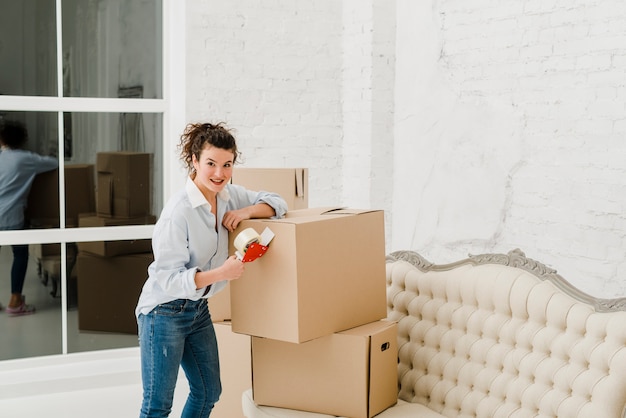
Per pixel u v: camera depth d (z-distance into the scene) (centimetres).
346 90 450
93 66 400
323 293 263
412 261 315
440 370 286
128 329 418
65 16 392
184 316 263
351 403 268
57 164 397
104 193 408
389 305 313
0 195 386
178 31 411
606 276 321
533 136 355
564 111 339
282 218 279
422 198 422
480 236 387
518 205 365
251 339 286
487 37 377
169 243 253
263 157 434
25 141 389
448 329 287
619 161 314
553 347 250
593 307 245
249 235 250
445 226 408
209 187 257
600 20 320
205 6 410
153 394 264
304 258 254
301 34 437
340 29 448
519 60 360
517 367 259
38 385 385
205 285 250
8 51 382
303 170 335
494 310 273
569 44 335
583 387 237
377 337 270
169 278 250
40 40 388
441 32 402
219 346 314
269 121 433
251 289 265
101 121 404
